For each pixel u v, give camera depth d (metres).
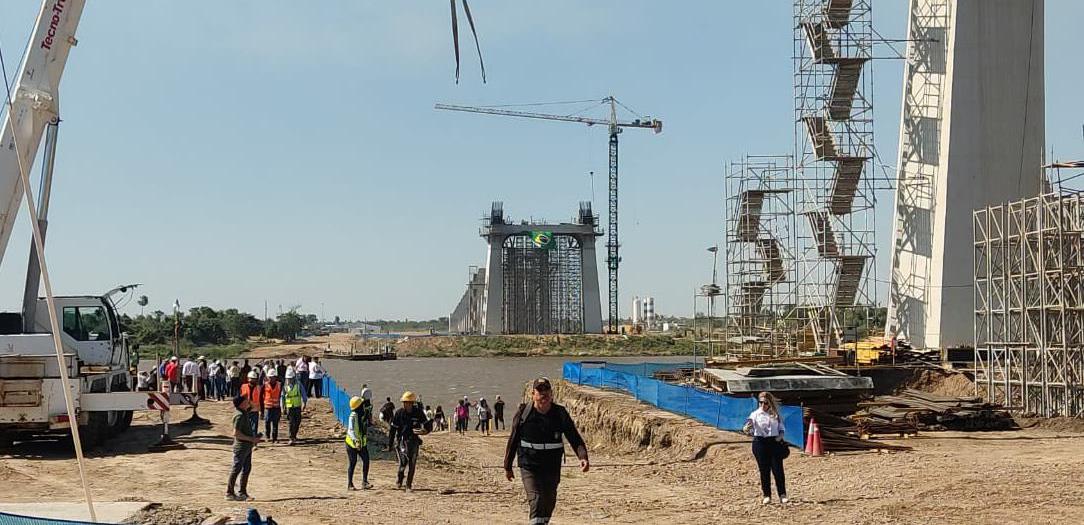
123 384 30.22
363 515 16.42
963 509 16.88
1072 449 26.23
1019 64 49.62
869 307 52.34
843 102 52.31
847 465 23.80
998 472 21.28
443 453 33.50
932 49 50.78
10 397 23.17
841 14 51.53
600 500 19.98
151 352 117.44
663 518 17.16
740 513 17.52
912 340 51.41
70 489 19.09
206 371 48.00
